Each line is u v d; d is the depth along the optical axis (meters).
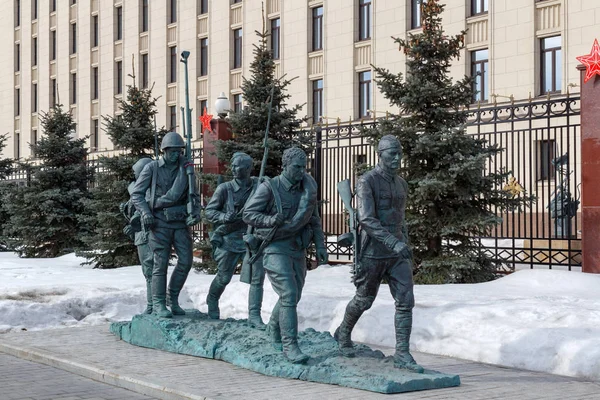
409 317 7.62
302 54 36.59
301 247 8.23
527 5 28.59
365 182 7.53
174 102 43.47
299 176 8.21
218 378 7.85
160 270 10.14
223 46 40.47
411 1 32.53
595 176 14.20
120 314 13.02
